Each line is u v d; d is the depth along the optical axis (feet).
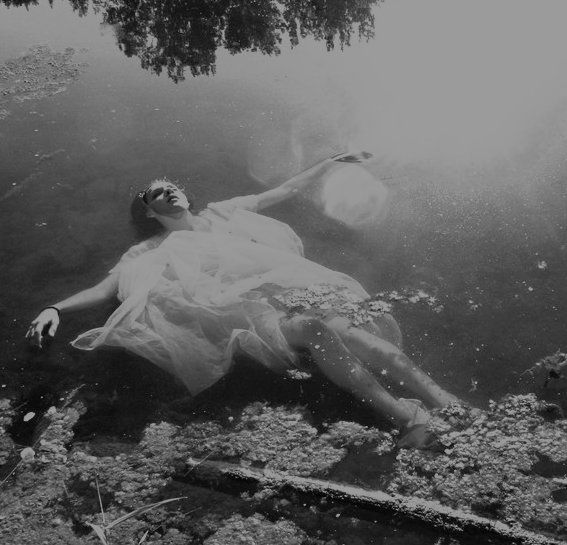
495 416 9.64
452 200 14.03
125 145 16.84
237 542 8.39
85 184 15.61
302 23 21.59
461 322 11.27
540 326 11.02
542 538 7.92
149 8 22.33
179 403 10.70
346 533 8.42
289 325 10.87
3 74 20.75
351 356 10.42
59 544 8.68
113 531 8.73
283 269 11.99
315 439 9.72
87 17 24.23
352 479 9.07
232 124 17.47
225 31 21.31
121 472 9.61
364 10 22.29
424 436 9.45
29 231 14.47
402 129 16.87
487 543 8.09
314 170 14.78
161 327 11.35
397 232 13.39
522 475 8.76
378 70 19.92
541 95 17.75
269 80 19.67
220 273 11.98
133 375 11.32
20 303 12.83
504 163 15.02
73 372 11.50
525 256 12.40
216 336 11.25
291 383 10.69
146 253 12.71
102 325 12.32
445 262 12.51
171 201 13.20
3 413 10.90
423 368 10.55
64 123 17.98
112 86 19.65
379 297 11.85
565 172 14.38
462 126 16.70
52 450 10.13
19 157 16.70
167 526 8.75
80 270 13.41
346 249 13.14
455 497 8.60
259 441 9.79
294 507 8.82
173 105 18.52
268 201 14.17
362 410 10.09
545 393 9.93
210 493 9.16
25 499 9.39
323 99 18.54
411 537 8.30
